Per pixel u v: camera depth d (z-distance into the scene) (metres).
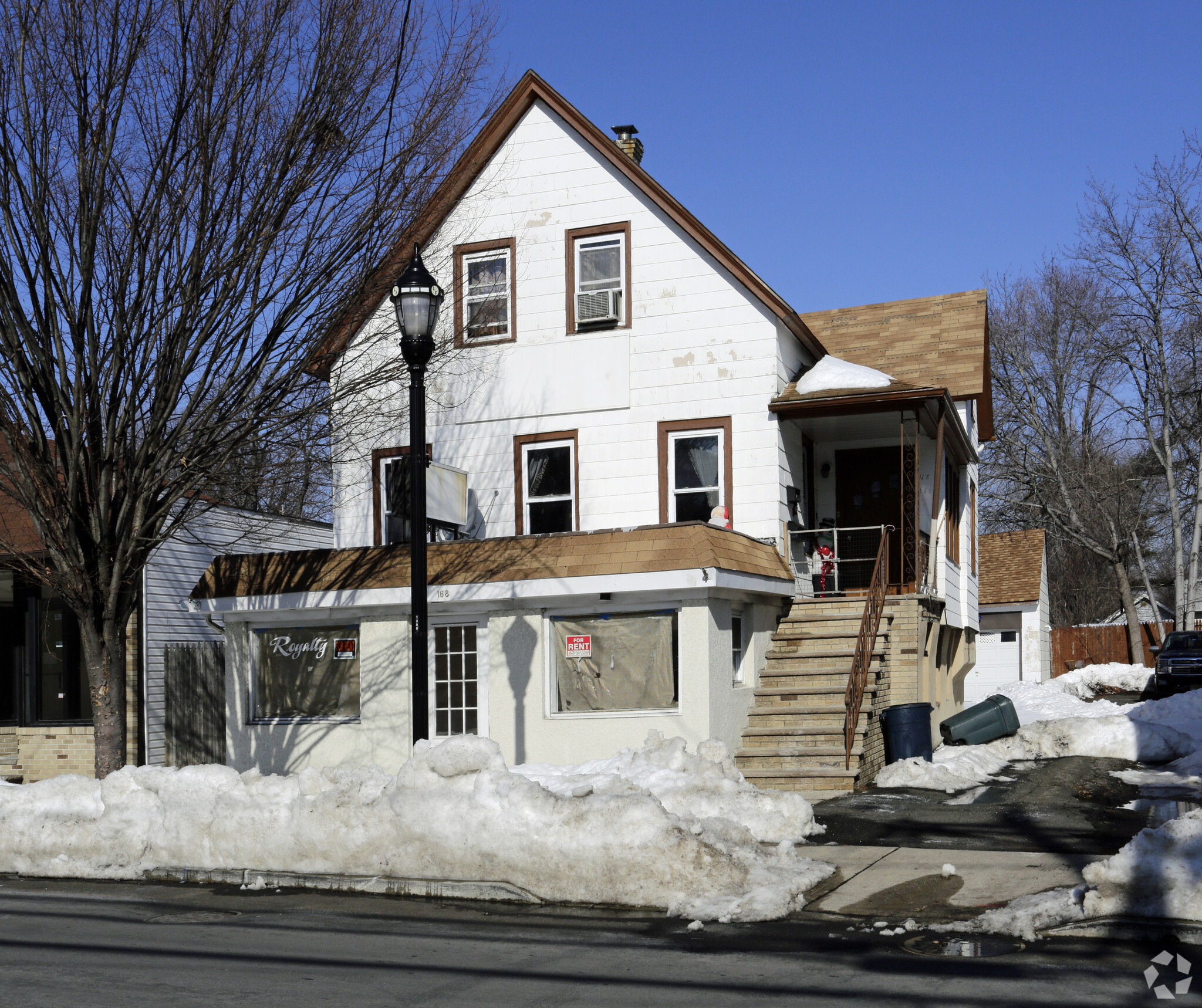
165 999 6.04
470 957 6.98
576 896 8.56
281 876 9.38
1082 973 6.40
